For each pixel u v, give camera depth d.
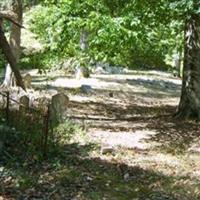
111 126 15.55
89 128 14.88
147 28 16.59
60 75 29.39
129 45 16.78
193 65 16.77
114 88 25.81
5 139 11.17
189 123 16.31
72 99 21.67
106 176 10.29
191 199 9.29
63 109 14.38
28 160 10.60
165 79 31.98
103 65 32.41
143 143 13.36
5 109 13.07
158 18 17.05
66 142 12.60
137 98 24.48
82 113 18.30
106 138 13.68
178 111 17.34
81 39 21.64
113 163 11.25
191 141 13.80
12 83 19.70
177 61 36.91
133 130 15.03
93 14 15.80
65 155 11.38
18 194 8.84
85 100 21.84
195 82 16.75
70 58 18.86
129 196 9.29
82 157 11.45
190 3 14.62
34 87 23.44
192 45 16.77
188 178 10.52
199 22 16.58
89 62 19.11
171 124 16.14
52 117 14.06
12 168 10.10
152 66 36.41
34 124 12.33
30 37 35.84
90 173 10.36
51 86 24.75
